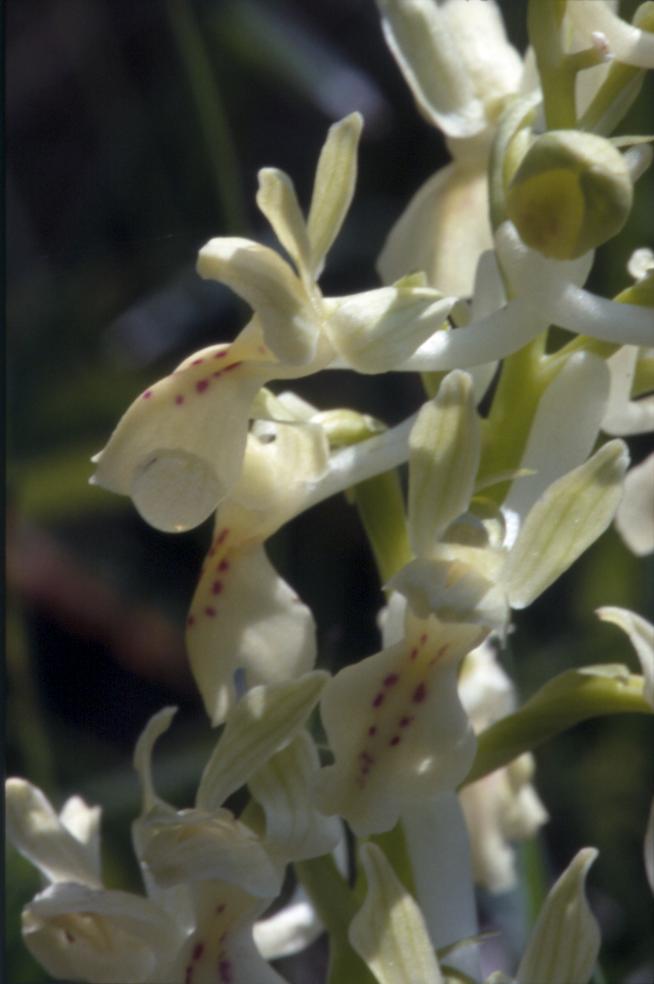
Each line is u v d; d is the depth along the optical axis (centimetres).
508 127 21
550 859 30
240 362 21
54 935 22
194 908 22
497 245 21
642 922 29
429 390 22
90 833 23
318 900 22
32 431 34
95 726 35
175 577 36
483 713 24
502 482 22
